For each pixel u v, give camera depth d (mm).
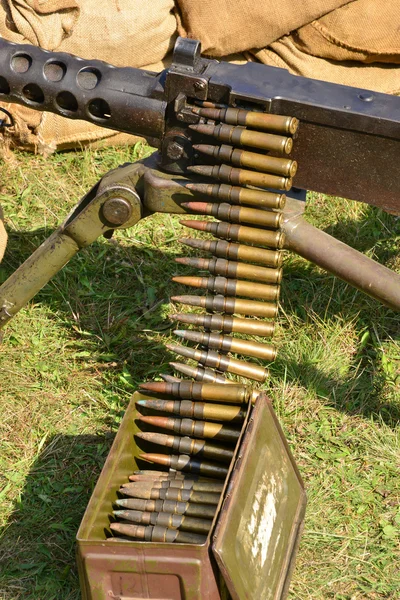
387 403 1825
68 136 2332
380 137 1467
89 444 1757
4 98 1597
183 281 1600
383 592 1562
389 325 1964
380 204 1523
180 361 1895
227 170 1512
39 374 1867
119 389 1838
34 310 1976
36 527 1638
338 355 1907
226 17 2260
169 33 2287
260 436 1507
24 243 2127
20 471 1711
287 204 1573
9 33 2186
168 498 1502
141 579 1387
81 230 1619
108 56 2252
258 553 1453
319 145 1505
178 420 1567
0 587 1564
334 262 1538
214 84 1495
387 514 1659
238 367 1614
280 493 1547
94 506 1447
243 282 1587
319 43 2336
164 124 1534
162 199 1562
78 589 1561
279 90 1490
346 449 1752
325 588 1566
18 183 2271
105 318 1978
